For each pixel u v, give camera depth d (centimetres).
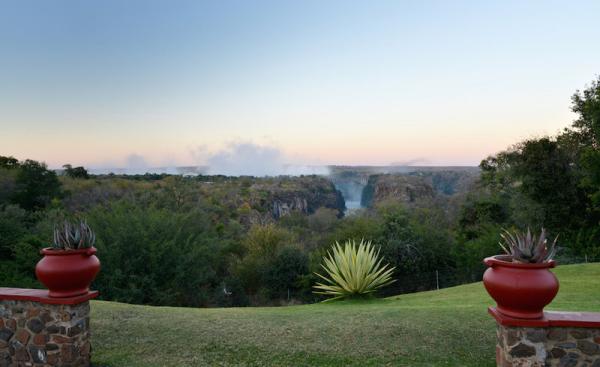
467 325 696
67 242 507
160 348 629
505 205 2670
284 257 2323
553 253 407
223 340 660
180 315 810
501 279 408
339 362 577
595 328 415
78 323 526
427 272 2234
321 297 2123
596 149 1449
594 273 1261
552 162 1864
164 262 1877
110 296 1745
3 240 2056
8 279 1792
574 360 418
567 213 1816
